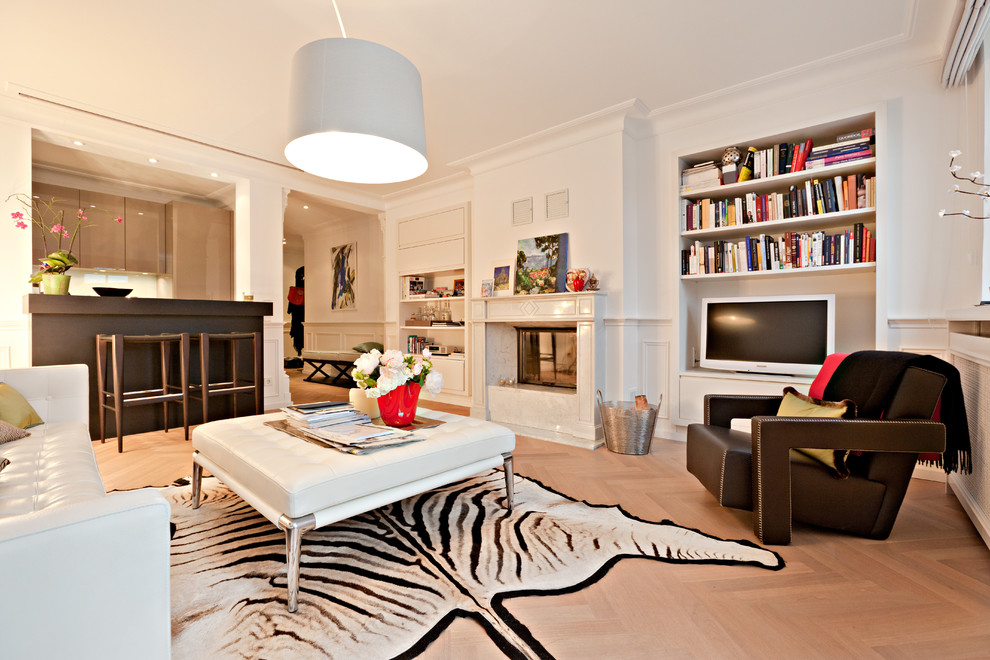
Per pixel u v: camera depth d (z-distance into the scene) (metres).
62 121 3.90
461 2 2.47
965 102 2.72
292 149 2.05
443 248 5.67
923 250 2.88
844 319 3.37
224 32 2.76
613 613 1.50
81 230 5.48
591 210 3.97
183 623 1.42
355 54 1.81
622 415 3.39
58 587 0.71
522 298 4.14
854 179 3.07
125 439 3.63
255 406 4.07
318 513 1.62
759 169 3.46
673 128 3.83
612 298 3.83
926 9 2.53
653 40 2.83
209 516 2.23
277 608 1.51
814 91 3.24
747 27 2.71
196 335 4.10
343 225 7.79
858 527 1.97
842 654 1.30
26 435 2.06
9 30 2.74
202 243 6.28
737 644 1.34
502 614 1.49
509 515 2.27
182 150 4.54
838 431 1.90
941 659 1.27
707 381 3.59
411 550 1.91
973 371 2.19
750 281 3.76
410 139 1.91
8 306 3.66
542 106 3.66
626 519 2.22
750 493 2.04
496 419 4.38
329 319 8.09
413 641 1.36
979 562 1.81
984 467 2.00
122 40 2.84
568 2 2.48
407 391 2.32
